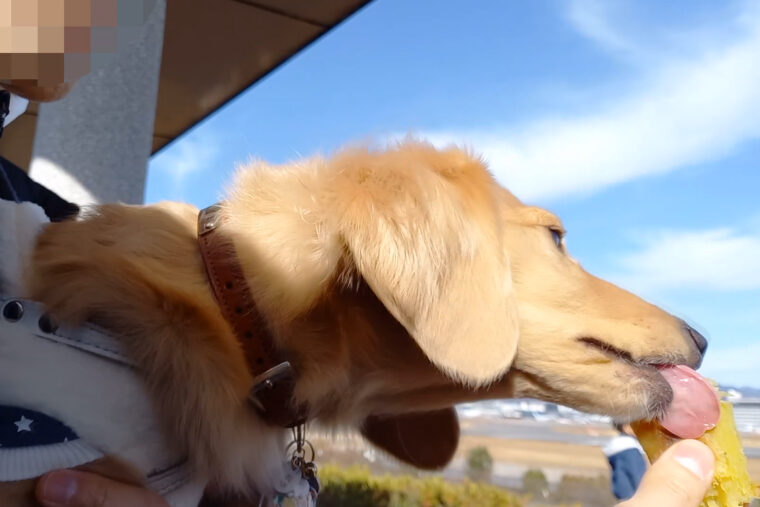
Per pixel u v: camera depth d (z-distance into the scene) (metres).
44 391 0.24
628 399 0.35
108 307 0.27
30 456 0.23
